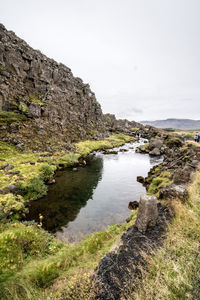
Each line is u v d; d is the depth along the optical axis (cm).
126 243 630
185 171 1424
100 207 1844
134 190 2402
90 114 10131
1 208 1449
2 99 4641
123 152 5853
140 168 3738
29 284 580
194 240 520
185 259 452
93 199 2059
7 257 721
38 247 895
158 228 693
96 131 9350
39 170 2647
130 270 488
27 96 5638
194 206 744
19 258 746
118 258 554
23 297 530
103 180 2838
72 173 3156
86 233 1341
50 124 5678
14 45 5806
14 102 5009
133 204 1878
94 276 502
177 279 388
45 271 667
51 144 4772
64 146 5078
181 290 359
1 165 2547
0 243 778
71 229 1401
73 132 6969
